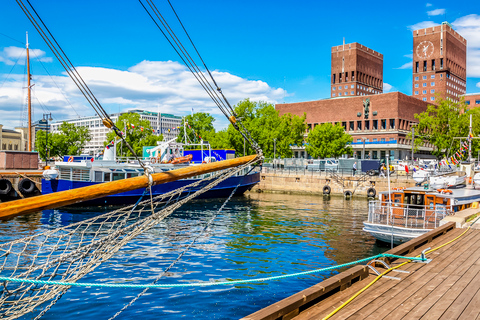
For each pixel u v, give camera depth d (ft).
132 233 21.13
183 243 61.98
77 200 18.25
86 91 20.07
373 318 21.40
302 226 80.79
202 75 25.03
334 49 433.48
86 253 19.84
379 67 460.96
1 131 436.76
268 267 49.16
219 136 222.89
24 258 45.98
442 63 418.10
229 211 103.19
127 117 232.53
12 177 111.86
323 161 185.16
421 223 58.70
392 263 33.63
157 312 34.30
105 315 33.22
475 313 22.41
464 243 41.98
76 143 276.82
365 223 60.23
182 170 22.52
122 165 104.47
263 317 18.75
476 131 211.20
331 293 25.26
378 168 167.12
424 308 23.04
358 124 307.37
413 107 306.96
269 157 207.62
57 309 34.19
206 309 35.17
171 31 23.59
